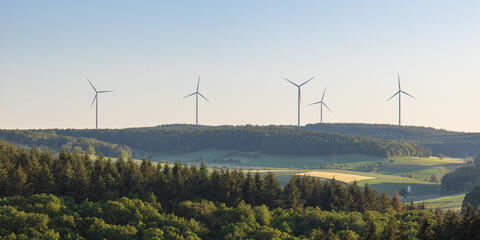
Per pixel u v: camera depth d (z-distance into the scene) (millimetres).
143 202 134000
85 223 112750
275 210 145250
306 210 140000
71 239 103875
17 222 104688
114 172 147250
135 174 145375
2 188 126750
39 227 105188
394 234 106062
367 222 122750
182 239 108125
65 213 115750
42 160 148750
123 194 140625
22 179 129250
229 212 132500
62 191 135125
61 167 140375
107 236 107688
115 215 118438
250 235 114562
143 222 117625
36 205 114688
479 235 96688
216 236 119375
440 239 102938
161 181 145625
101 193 137625
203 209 131000
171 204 140250
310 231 124125
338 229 127375
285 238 113625
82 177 135750
